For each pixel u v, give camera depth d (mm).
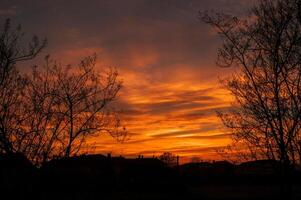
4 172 15703
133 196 31672
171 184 36375
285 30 18469
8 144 15625
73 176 18156
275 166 18750
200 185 41750
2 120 15641
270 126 18391
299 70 18250
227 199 29547
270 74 18625
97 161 28266
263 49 18812
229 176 40469
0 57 15953
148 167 38281
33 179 16109
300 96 18109
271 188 33188
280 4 18609
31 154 16047
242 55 19141
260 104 18625
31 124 16281
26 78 16453
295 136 18094
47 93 17094
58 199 17438
